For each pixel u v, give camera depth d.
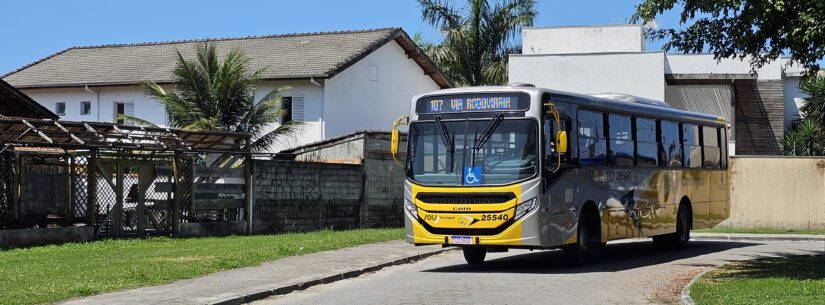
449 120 18.02
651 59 43.47
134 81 42.28
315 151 31.33
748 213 33.22
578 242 18.77
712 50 16.61
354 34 44.84
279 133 36.88
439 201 17.83
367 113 43.03
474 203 17.52
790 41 15.38
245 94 35.59
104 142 22.02
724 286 14.42
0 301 12.57
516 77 44.94
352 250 21.69
